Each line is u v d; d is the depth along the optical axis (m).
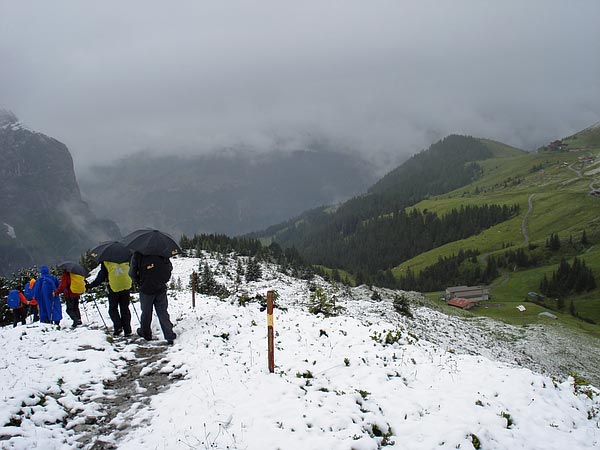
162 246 12.98
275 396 8.48
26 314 20.53
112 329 15.22
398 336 13.78
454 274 161.88
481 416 8.08
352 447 6.89
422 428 7.69
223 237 121.56
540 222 192.12
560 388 10.30
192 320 15.42
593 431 8.48
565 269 131.62
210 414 7.87
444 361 11.46
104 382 10.10
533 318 75.12
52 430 7.61
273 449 6.76
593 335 64.56
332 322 15.24
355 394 8.73
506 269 156.50
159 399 9.00
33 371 10.38
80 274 16.17
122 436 7.62
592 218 177.25
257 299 22.14
